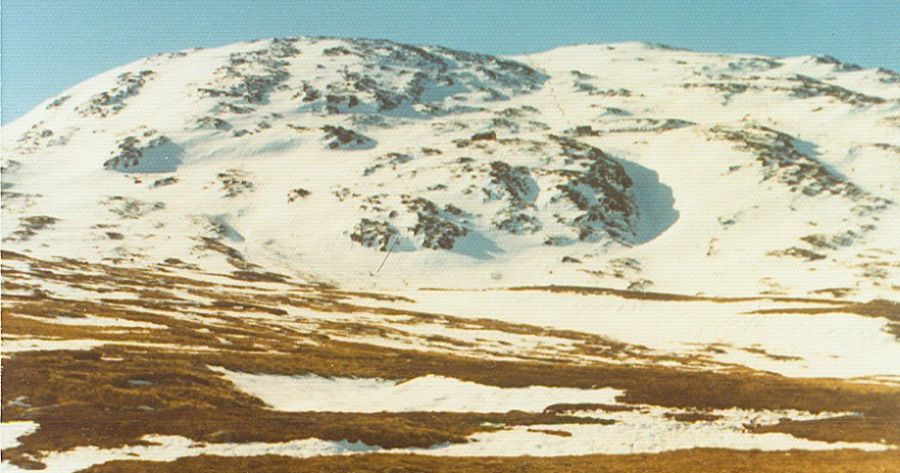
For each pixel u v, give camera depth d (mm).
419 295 147750
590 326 118188
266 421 44812
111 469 33438
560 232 198750
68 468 33656
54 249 152625
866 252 177000
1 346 52062
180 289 115562
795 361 91938
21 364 47875
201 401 47969
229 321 87562
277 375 59375
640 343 105125
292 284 151625
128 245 163750
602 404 57469
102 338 62469
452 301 139000
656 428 51688
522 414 53688
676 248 191750
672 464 42000
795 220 198625
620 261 179750
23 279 93375
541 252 188375
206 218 198000
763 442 48875
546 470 39469
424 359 72625
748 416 55906
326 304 123375
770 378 69438
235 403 49312
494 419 51688
